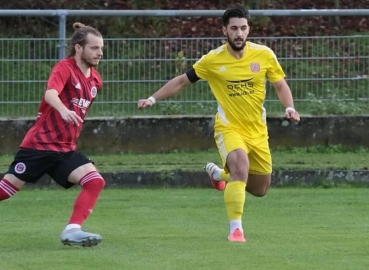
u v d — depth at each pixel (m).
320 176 31.75
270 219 24.61
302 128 35.28
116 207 26.88
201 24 46.56
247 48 21.78
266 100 35.59
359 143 35.53
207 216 25.25
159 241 20.59
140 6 49.16
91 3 48.62
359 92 35.50
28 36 44.78
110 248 19.48
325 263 17.77
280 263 17.70
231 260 17.98
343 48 35.34
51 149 19.77
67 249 19.36
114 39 34.84
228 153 21.14
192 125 35.06
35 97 34.59
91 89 20.02
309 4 49.59
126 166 32.25
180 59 34.91
